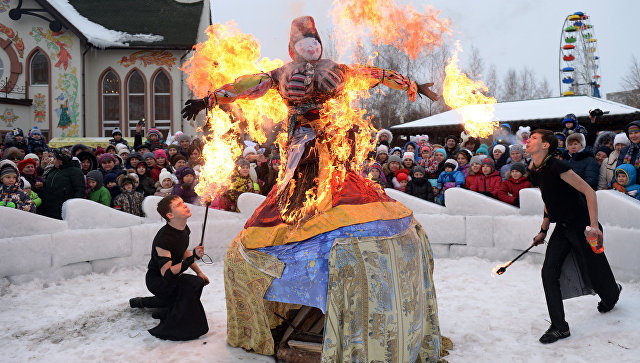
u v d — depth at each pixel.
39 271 6.04
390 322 3.07
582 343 3.86
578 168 6.82
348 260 3.08
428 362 3.51
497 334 4.12
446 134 17.58
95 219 6.66
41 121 20.91
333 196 3.37
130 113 21.75
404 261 3.24
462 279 6.03
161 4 23.27
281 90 3.45
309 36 3.46
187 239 4.32
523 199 6.89
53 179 6.93
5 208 5.86
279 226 3.47
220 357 3.69
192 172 7.77
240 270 3.62
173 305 4.09
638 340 3.84
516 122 15.91
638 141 6.13
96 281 6.22
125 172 7.92
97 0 23.23
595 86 20.70
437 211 7.53
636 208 5.50
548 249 4.18
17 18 20.47
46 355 3.77
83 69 21.19
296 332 3.76
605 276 4.17
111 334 4.21
